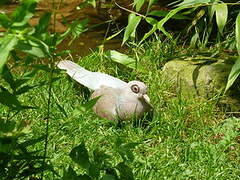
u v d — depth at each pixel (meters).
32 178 4.16
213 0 5.89
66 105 6.77
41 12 9.84
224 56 7.64
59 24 9.35
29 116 6.47
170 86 7.27
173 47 8.10
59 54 3.49
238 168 5.68
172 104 6.79
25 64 3.48
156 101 6.93
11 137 3.40
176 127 6.32
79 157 3.55
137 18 5.62
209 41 8.69
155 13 5.53
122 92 6.46
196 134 6.30
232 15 8.60
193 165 5.70
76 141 6.05
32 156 3.64
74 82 7.20
